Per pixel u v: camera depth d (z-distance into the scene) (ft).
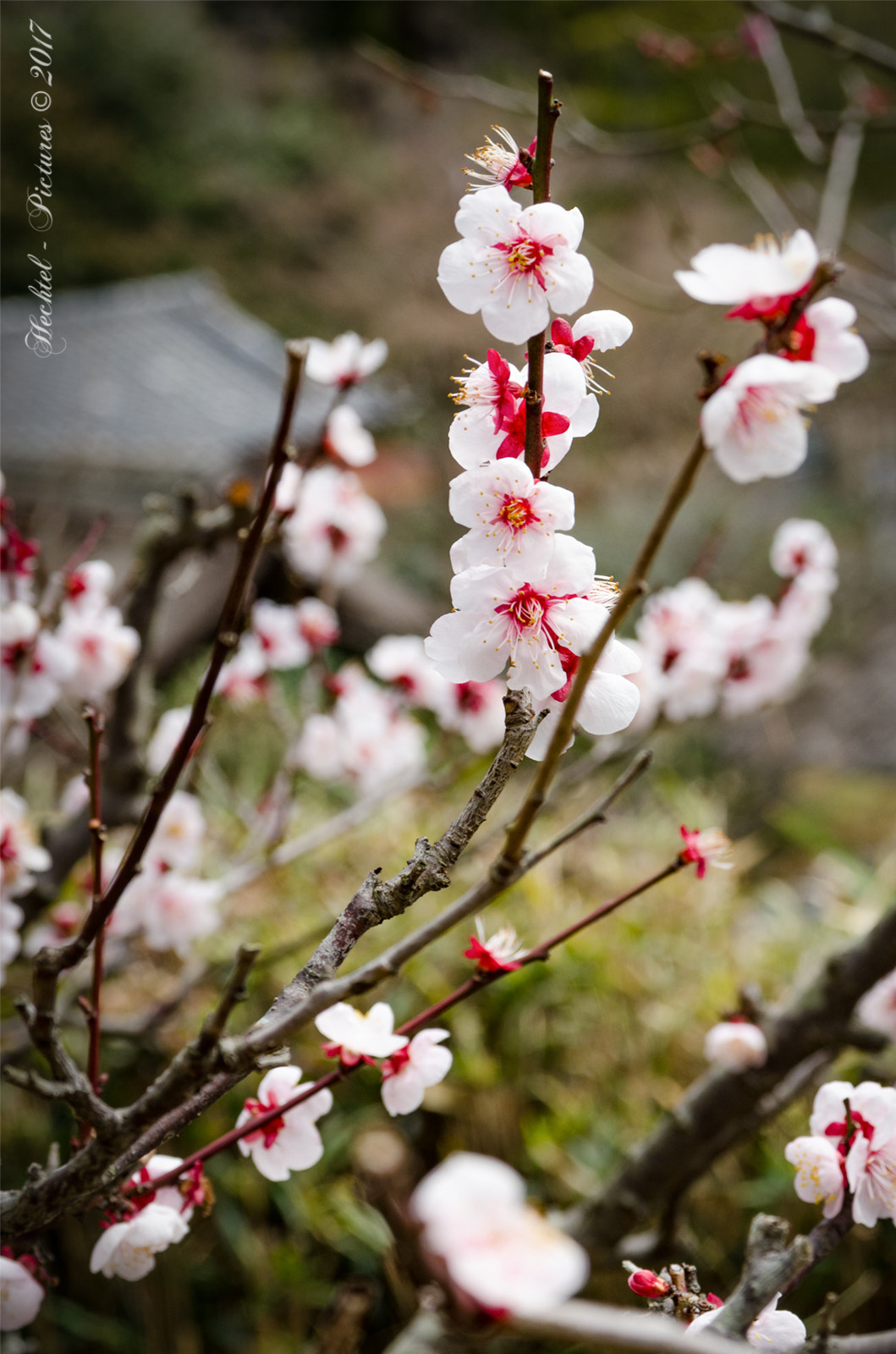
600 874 3.89
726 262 1.19
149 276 14.35
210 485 7.75
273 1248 2.82
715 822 4.76
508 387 1.35
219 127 15.62
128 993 3.20
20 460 7.05
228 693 2.82
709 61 4.21
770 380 1.17
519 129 4.82
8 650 1.97
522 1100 3.08
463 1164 1.08
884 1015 2.17
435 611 7.92
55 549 6.72
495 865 1.28
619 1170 2.28
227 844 3.81
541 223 1.30
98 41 15.57
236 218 14.87
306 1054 2.95
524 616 1.34
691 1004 3.39
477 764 3.53
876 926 2.00
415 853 1.35
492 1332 1.12
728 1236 2.84
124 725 2.40
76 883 2.86
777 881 4.99
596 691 1.35
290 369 1.33
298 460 2.19
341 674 3.10
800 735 6.59
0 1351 1.65
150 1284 2.74
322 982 1.36
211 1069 1.27
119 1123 1.31
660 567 7.79
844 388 7.93
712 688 2.87
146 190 14.96
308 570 2.84
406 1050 1.46
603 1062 3.22
